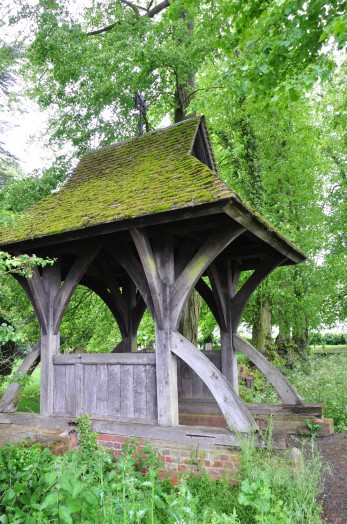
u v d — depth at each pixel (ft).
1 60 38.88
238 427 13.96
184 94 35.01
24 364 19.48
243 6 20.18
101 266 23.45
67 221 16.94
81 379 17.80
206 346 24.95
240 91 20.04
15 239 17.83
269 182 42.73
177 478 14.34
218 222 14.73
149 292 16.52
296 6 18.02
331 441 18.72
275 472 12.22
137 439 15.69
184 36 33.50
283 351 45.50
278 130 41.47
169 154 19.67
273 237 16.81
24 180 36.60
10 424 18.98
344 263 42.42
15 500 10.00
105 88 32.30
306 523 10.54
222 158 41.19
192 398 20.84
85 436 16.38
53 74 36.17
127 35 32.99
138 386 16.33
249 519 11.19
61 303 18.92
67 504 9.07
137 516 9.11
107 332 38.29
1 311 14.29
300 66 20.02
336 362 32.48
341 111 40.75
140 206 14.78
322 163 46.09
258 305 46.03
